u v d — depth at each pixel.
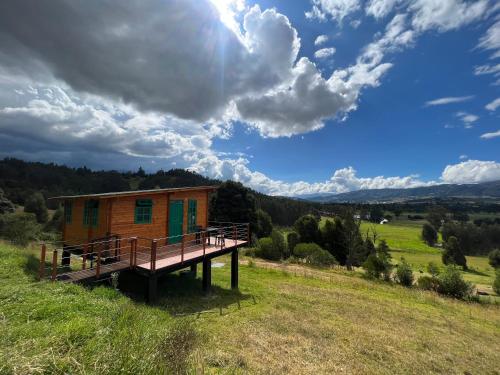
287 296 15.04
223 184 48.84
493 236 95.88
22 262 10.67
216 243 15.15
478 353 11.03
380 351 9.64
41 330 4.92
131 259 11.12
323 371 7.55
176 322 7.15
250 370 6.73
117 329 5.21
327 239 45.84
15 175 93.50
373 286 22.22
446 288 25.02
